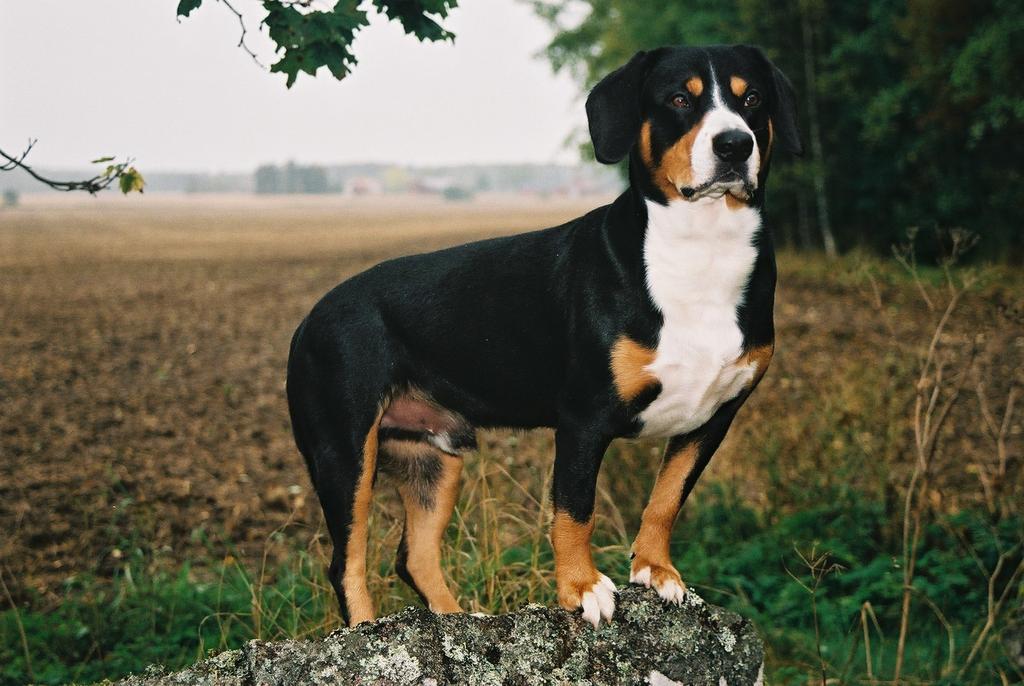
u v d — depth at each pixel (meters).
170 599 5.19
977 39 16.17
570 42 29.16
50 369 12.22
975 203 17.94
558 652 2.75
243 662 2.42
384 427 3.74
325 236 43.47
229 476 7.71
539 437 6.67
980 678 4.38
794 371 10.27
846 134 20.80
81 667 4.57
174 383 11.45
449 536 4.65
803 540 5.54
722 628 2.93
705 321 3.10
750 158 2.98
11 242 38.59
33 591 5.42
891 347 10.15
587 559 3.04
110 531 6.12
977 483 6.45
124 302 18.86
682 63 3.19
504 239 3.57
